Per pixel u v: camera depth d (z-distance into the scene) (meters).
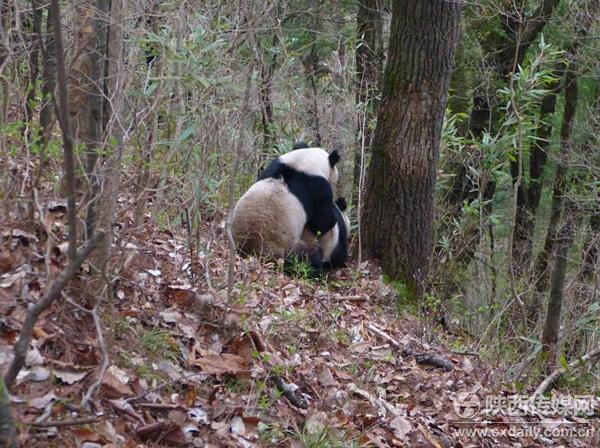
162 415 4.98
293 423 5.66
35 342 4.81
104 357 4.41
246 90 6.72
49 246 4.93
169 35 6.55
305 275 9.36
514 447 7.05
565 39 16.45
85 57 5.04
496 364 8.99
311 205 10.02
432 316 9.73
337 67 14.90
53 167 6.58
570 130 16.11
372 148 10.63
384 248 10.48
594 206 14.84
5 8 6.08
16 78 5.76
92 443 4.36
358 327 8.41
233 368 5.82
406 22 10.11
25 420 4.21
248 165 11.63
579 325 11.35
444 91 10.34
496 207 18.08
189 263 7.15
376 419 6.27
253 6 7.11
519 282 12.16
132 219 7.04
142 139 6.66
